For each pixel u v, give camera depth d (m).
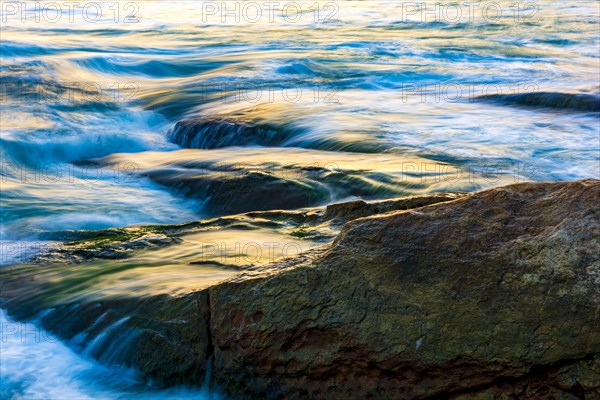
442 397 4.80
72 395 5.60
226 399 5.30
